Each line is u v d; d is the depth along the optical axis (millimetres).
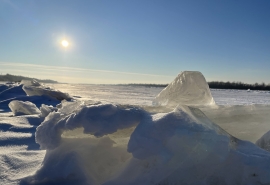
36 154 2271
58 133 1690
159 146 1476
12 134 3066
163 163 1459
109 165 1700
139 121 1659
